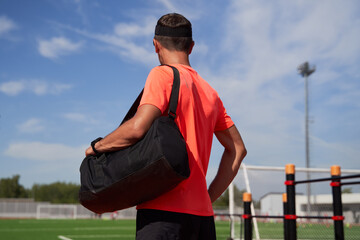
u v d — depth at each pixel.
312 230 5.62
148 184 1.02
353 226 4.99
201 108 1.26
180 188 1.14
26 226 18.41
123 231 14.75
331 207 5.72
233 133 1.46
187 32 1.34
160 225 1.09
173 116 1.14
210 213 1.22
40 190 89.00
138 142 1.06
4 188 84.38
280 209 6.88
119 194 1.05
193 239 1.14
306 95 35.94
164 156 0.99
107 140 1.10
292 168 3.45
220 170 1.46
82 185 1.11
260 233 6.55
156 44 1.36
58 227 17.69
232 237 6.32
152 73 1.18
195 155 1.19
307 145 33.34
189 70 1.31
